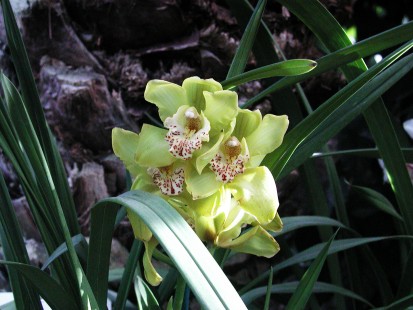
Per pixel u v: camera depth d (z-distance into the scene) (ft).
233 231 0.93
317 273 1.07
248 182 0.92
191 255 0.70
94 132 1.95
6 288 1.96
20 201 1.95
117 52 2.01
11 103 1.00
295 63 0.91
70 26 1.95
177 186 0.91
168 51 2.01
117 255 1.94
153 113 2.02
